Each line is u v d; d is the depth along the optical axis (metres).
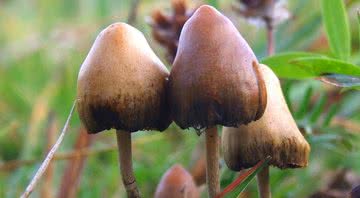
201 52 0.14
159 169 0.22
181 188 0.17
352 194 0.16
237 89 0.14
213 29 0.14
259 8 0.21
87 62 0.15
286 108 0.16
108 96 0.14
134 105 0.14
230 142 0.16
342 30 0.18
